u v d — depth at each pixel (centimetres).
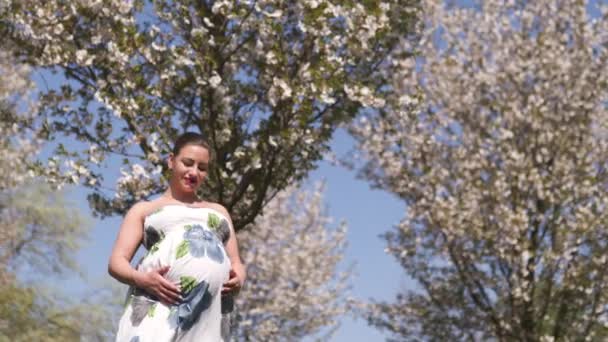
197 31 978
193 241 294
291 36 1059
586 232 1529
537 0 1706
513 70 1670
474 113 1712
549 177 1612
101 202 1045
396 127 1666
